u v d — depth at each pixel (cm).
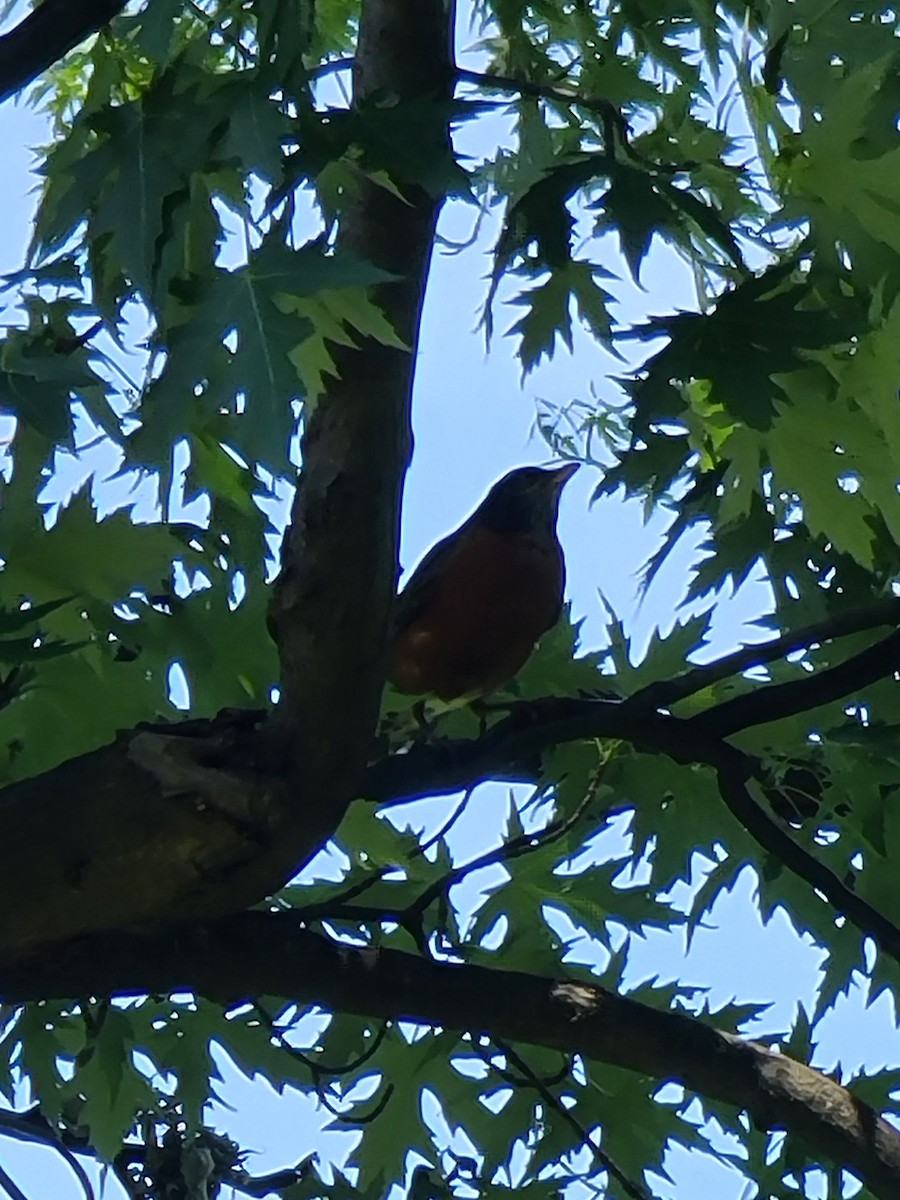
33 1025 677
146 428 385
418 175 419
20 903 500
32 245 615
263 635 613
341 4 707
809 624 652
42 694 578
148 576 517
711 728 605
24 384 394
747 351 449
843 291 525
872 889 669
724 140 606
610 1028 582
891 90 496
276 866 509
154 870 499
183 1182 697
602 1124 711
